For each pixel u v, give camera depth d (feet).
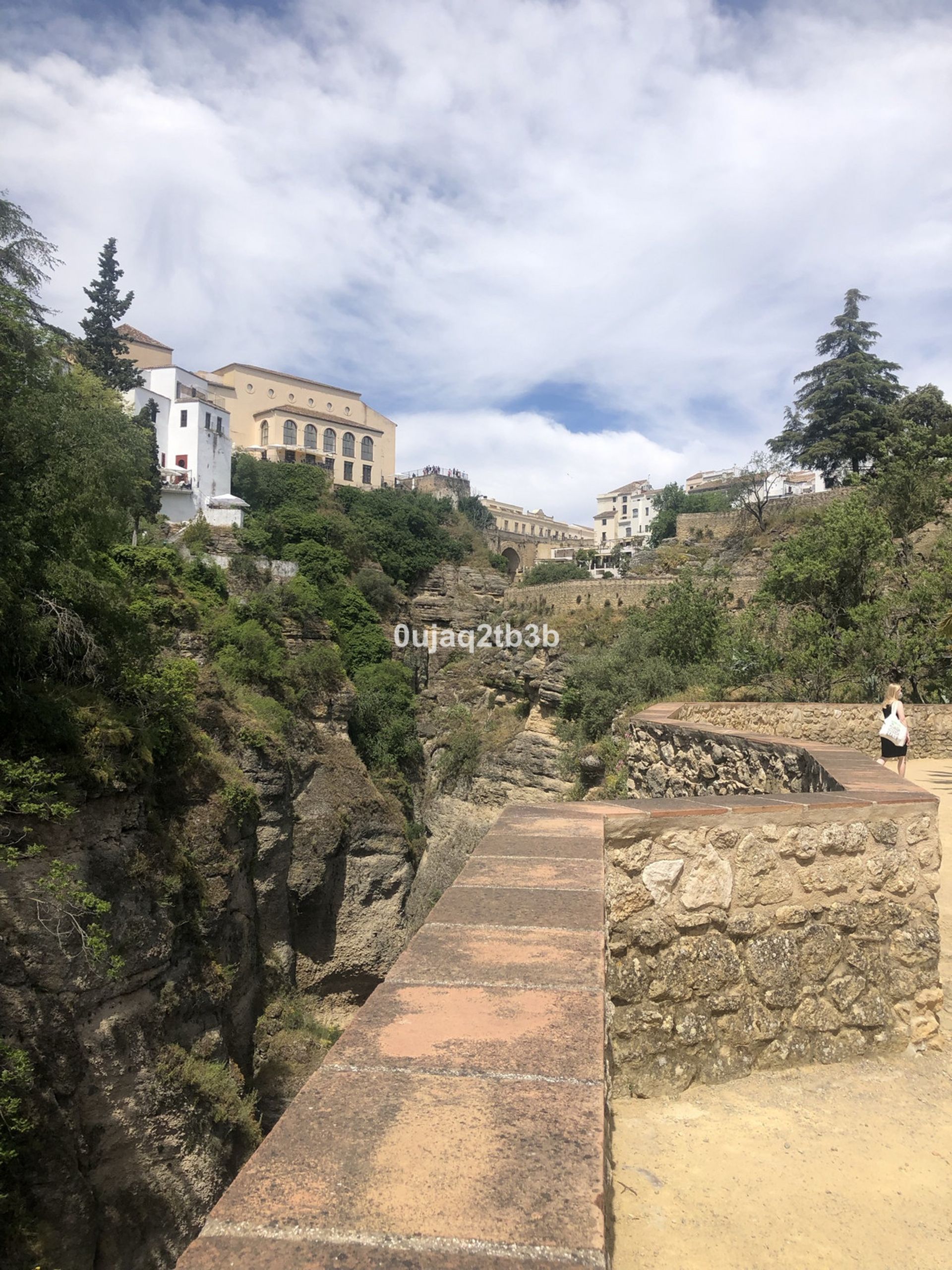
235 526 189.16
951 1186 11.15
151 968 62.90
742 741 35.58
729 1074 14.43
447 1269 4.38
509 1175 5.18
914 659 75.56
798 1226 10.28
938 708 54.39
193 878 72.28
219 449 227.61
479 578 246.88
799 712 54.54
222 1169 65.16
